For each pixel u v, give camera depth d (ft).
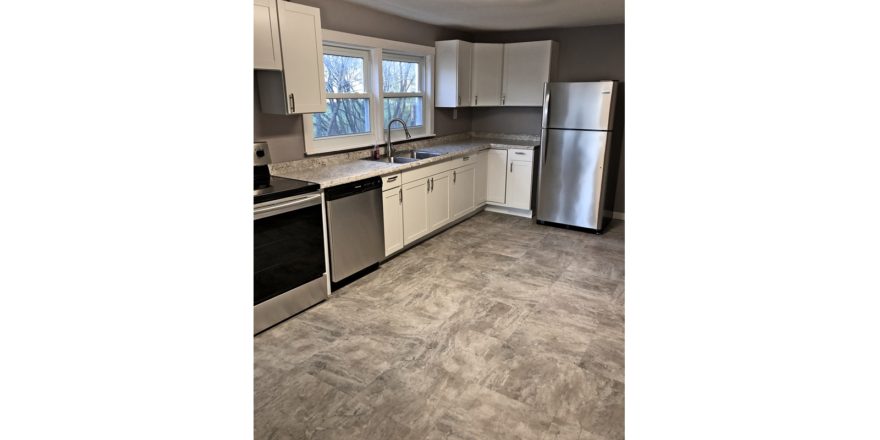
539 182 16.30
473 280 11.50
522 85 17.21
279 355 8.11
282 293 9.25
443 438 6.10
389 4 12.63
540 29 17.33
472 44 16.99
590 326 9.15
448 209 15.33
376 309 9.91
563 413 6.58
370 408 6.70
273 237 8.92
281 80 10.01
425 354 8.14
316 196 9.71
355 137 13.96
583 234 15.47
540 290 10.90
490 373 7.55
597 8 12.97
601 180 15.14
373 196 11.61
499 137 19.35
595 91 14.73
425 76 16.67
